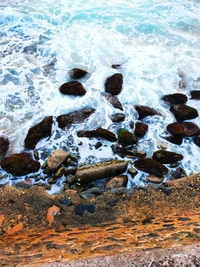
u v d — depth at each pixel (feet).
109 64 32.96
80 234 16.38
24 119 26.86
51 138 25.43
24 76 30.99
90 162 23.72
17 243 15.67
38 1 42.83
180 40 36.81
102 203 19.49
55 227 17.93
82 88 29.25
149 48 35.45
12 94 29.07
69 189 21.36
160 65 32.99
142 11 41.63
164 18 40.50
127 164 23.02
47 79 30.81
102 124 26.63
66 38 36.35
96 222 18.24
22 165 22.66
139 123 26.35
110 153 24.40
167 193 20.13
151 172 22.74
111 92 29.37
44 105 28.19
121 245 13.50
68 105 28.22
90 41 35.91
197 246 11.96
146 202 19.54
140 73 31.86
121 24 38.96
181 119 26.91
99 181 22.11
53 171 22.62
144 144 25.14
